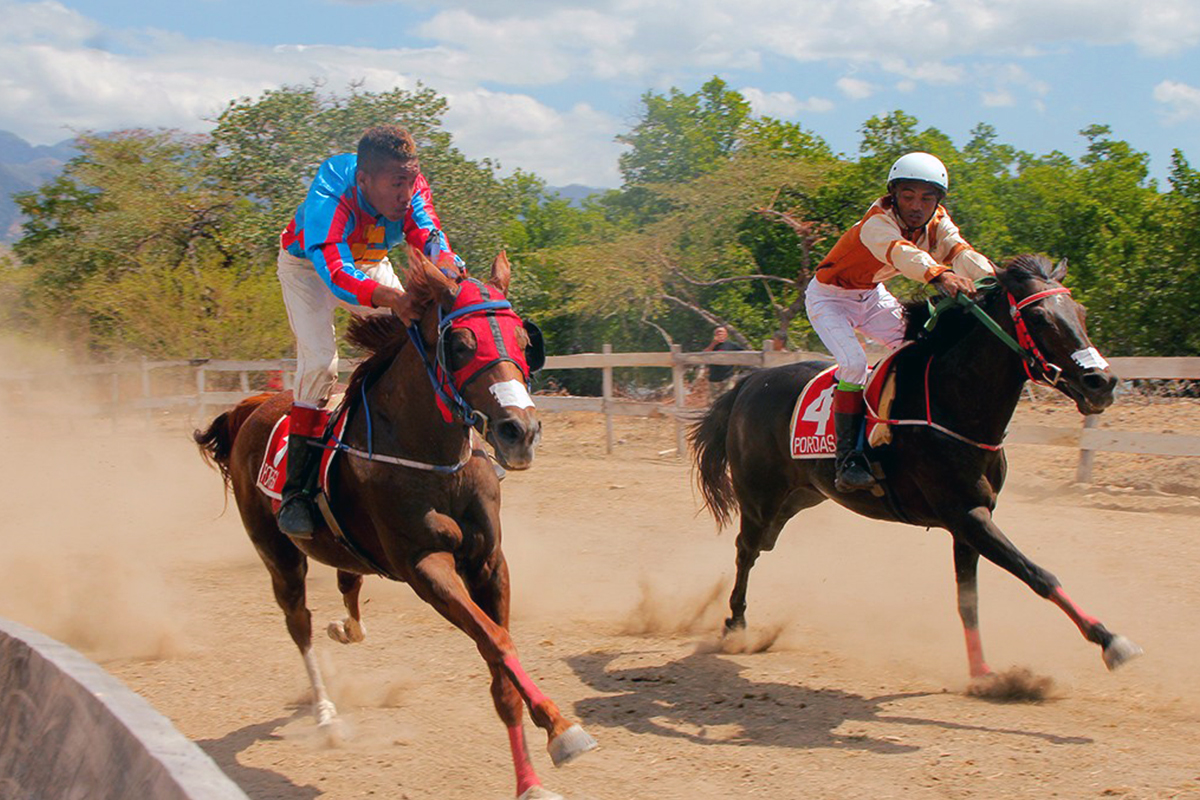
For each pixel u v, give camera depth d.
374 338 4.36
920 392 5.18
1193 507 8.70
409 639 6.45
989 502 5.12
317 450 4.53
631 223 34.22
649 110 36.72
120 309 21.89
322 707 4.96
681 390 12.77
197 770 2.37
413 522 4.02
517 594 7.43
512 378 3.70
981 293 5.00
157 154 27.55
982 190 29.20
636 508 10.12
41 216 30.41
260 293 21.69
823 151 34.47
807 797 3.95
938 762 4.18
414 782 4.33
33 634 3.62
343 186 4.45
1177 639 5.72
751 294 29.77
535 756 4.54
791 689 5.26
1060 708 4.79
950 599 6.86
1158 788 3.80
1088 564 7.25
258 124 25.22
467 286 3.90
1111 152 41.59
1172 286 20.88
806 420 5.77
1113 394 4.63
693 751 4.49
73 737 3.01
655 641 6.26
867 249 5.42
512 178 44.12
